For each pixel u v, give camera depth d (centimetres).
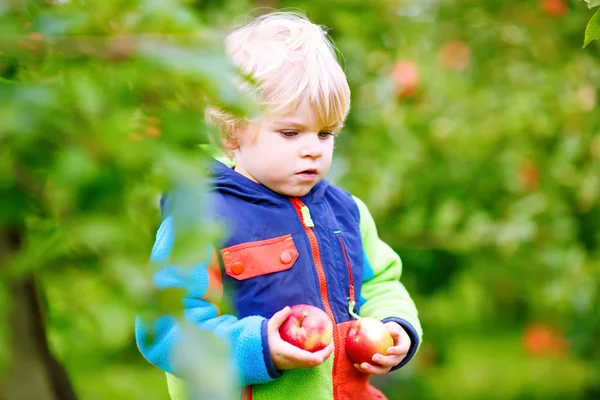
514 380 474
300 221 177
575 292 397
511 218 396
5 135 81
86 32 89
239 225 170
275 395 169
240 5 329
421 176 400
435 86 390
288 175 172
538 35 410
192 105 94
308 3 366
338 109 174
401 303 191
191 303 161
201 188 78
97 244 81
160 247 159
